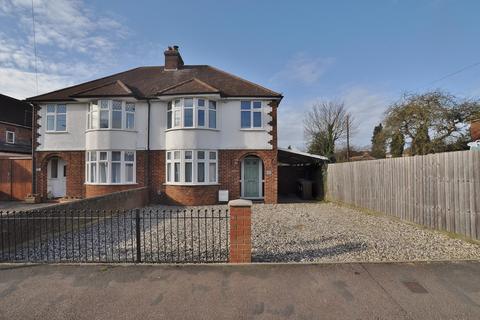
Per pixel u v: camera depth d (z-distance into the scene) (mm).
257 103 15508
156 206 14383
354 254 6016
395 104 19312
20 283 4445
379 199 11094
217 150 15195
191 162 14641
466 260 5273
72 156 15867
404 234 7809
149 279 4582
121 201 11719
